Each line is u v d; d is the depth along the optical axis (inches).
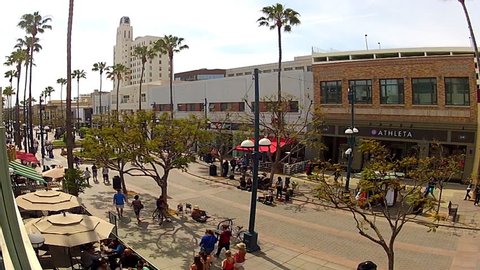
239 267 488.4
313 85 1528.1
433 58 1269.7
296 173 1419.8
